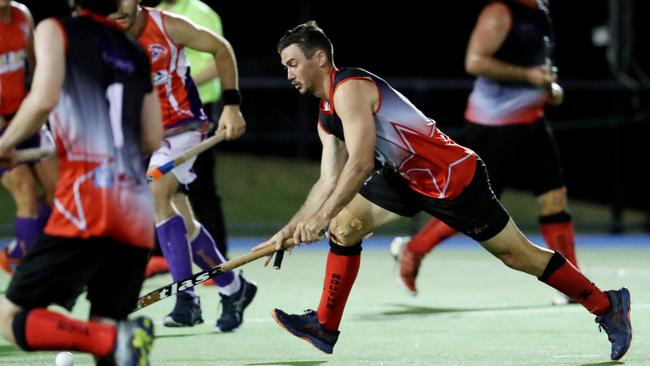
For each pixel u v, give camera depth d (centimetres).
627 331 1881
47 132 2236
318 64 1725
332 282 1886
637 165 5284
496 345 2069
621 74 5047
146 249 1454
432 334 2211
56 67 1366
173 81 2167
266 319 2420
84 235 1386
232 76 2153
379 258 4128
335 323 1900
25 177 2377
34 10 4434
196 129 2220
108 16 1438
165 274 3092
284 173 5738
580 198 5650
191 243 2288
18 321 1398
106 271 1454
